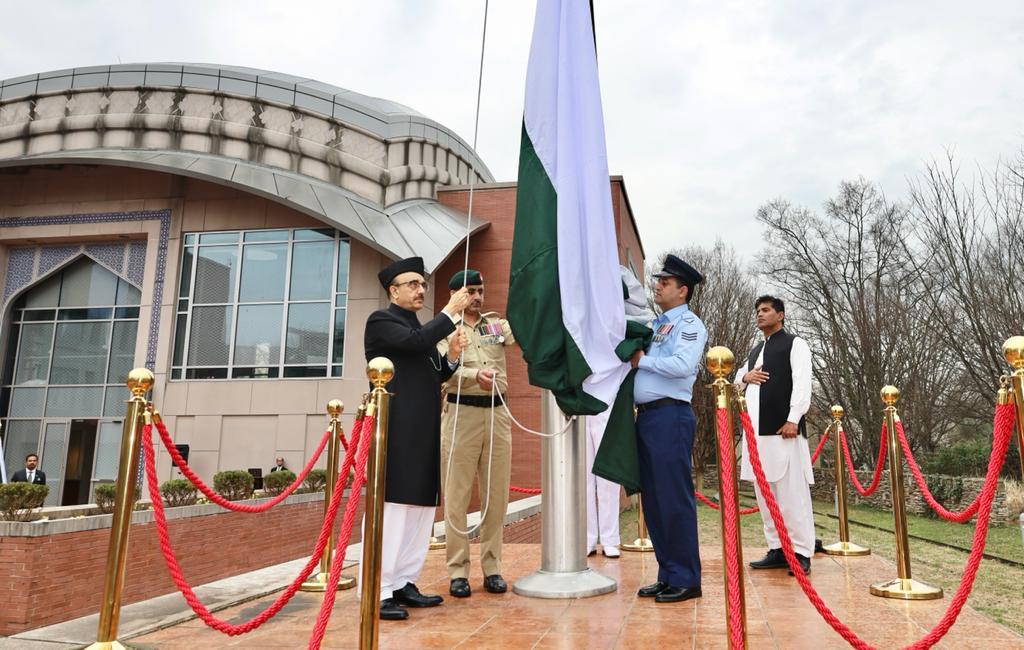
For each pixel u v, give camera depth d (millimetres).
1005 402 2670
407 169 17547
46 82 19047
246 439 16141
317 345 16469
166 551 3072
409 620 3746
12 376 18266
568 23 4824
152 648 3318
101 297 18359
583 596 4258
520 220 4535
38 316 18625
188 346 16969
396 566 3963
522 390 16359
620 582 4809
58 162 17219
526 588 4367
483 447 4617
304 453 15820
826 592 4418
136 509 8961
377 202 17172
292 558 11688
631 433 4199
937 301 18438
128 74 18781
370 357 4129
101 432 17422
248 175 16297
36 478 13977
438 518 12188
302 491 12789
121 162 16672
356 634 3564
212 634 3650
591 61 4762
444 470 4660
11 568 7145
